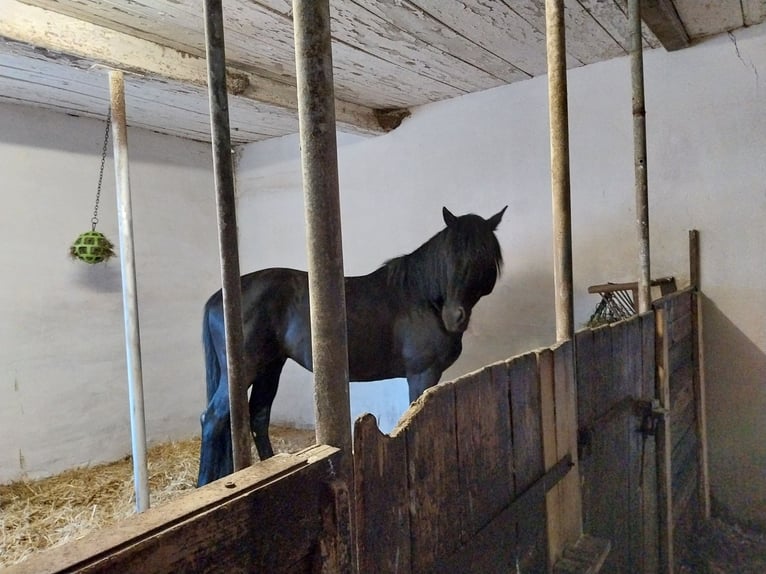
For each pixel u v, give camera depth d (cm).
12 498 247
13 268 264
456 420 83
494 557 92
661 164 233
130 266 181
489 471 92
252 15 184
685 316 211
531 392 105
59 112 282
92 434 293
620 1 183
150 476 275
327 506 57
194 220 351
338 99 280
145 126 315
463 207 287
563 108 116
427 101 292
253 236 373
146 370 321
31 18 169
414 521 74
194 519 43
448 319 198
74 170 289
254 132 337
